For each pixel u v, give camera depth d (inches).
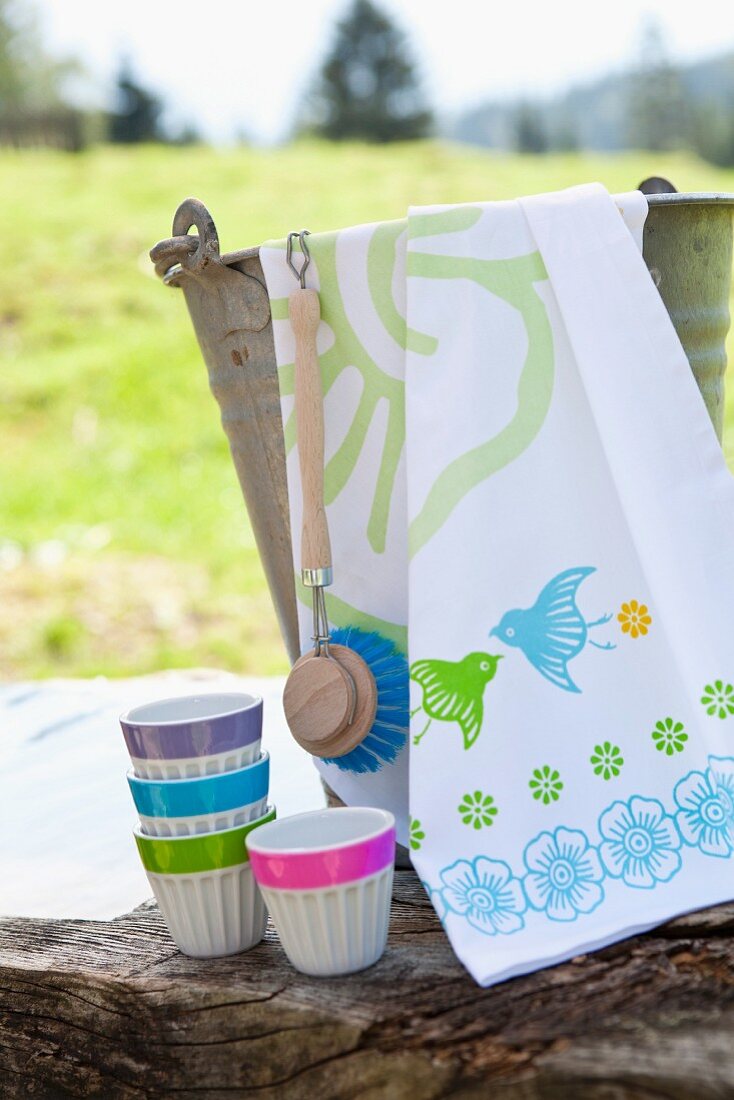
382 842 32.6
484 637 35.3
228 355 42.6
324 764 41.4
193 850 34.7
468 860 33.5
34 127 540.1
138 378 260.1
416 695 34.4
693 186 378.3
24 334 288.8
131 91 674.8
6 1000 38.0
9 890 47.4
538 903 33.1
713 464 36.5
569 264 37.0
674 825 35.1
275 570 45.0
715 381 43.3
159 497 200.8
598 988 30.0
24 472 221.1
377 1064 29.9
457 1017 29.8
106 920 41.5
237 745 35.8
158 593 153.0
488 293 36.9
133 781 35.9
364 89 718.5
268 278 38.8
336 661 37.0
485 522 35.9
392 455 38.7
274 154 494.9
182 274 42.2
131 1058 35.1
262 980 33.6
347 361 38.9
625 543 36.9
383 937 33.7
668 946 31.6
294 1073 31.5
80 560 167.6
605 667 36.3
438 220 36.9
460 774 34.2
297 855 31.7
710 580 35.8
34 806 59.2
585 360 36.5
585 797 35.2
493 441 36.4
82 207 383.9
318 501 37.5
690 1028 27.7
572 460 37.0
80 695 80.2
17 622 143.1
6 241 346.3
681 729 36.0
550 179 400.5
